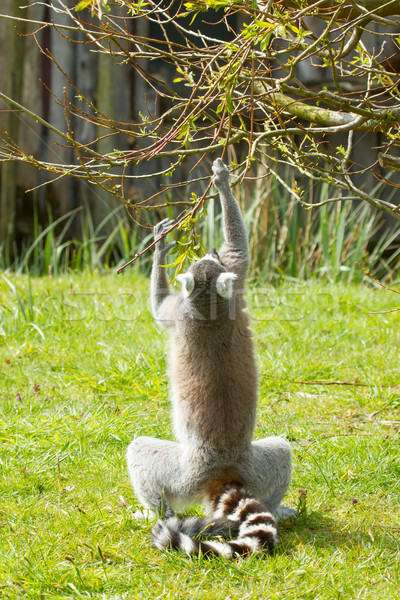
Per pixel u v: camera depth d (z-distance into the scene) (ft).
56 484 19.16
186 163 45.68
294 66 15.94
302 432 22.77
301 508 17.66
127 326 33.01
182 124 15.64
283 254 45.98
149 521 16.97
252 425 17.15
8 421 22.84
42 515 17.52
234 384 16.89
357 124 18.26
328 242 45.16
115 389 26.40
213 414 16.58
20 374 27.53
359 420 23.97
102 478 19.52
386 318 35.24
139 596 13.85
